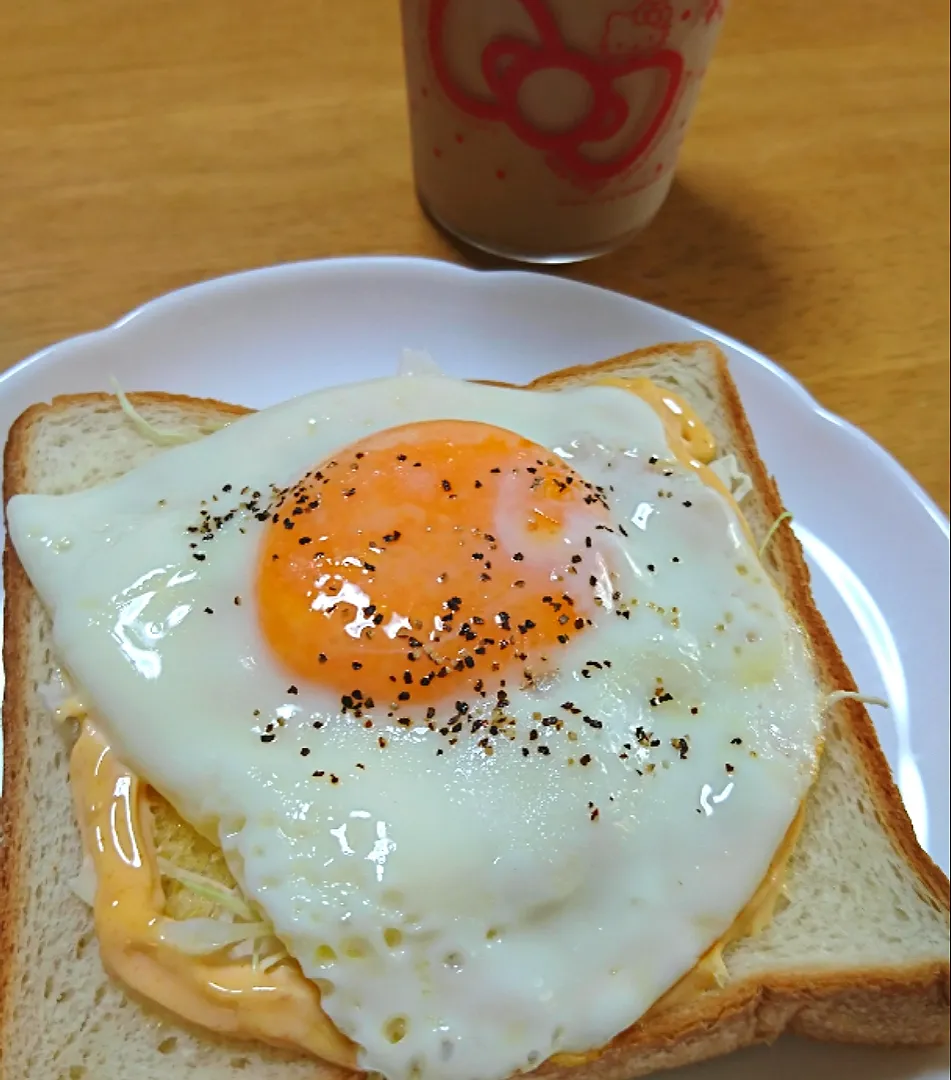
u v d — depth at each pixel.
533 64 0.15
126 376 0.16
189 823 0.12
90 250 0.18
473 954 0.11
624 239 0.19
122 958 0.11
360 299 0.17
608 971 0.11
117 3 0.21
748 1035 0.12
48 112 0.20
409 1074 0.11
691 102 0.17
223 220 0.19
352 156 0.20
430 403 0.15
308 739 0.12
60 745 0.13
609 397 0.15
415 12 0.16
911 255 0.20
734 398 0.16
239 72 0.21
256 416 0.14
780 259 0.20
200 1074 0.12
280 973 0.11
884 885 0.13
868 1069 0.13
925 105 0.22
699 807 0.12
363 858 0.11
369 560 0.12
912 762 0.15
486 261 0.20
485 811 0.12
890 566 0.16
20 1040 0.11
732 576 0.14
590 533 0.13
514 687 0.12
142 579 0.13
